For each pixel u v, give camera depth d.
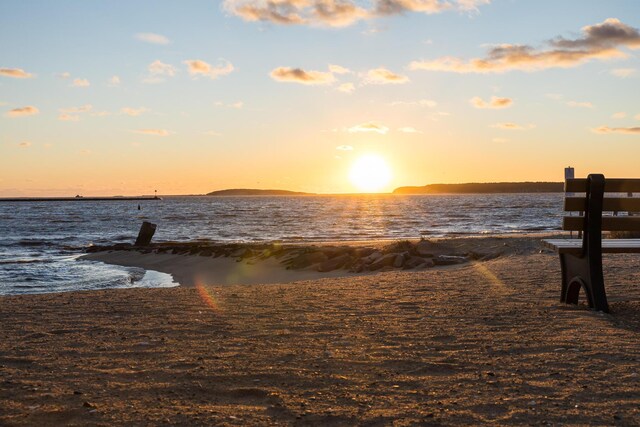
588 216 6.50
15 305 8.13
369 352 4.91
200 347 5.14
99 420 3.30
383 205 144.12
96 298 8.95
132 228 60.53
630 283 8.98
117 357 4.80
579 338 5.25
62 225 68.12
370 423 3.28
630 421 3.27
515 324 5.96
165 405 3.58
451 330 5.74
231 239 41.28
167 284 16.80
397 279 11.16
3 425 3.22
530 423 3.27
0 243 39.19
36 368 4.45
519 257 15.24
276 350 5.00
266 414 3.43
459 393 3.80
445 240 21.14
